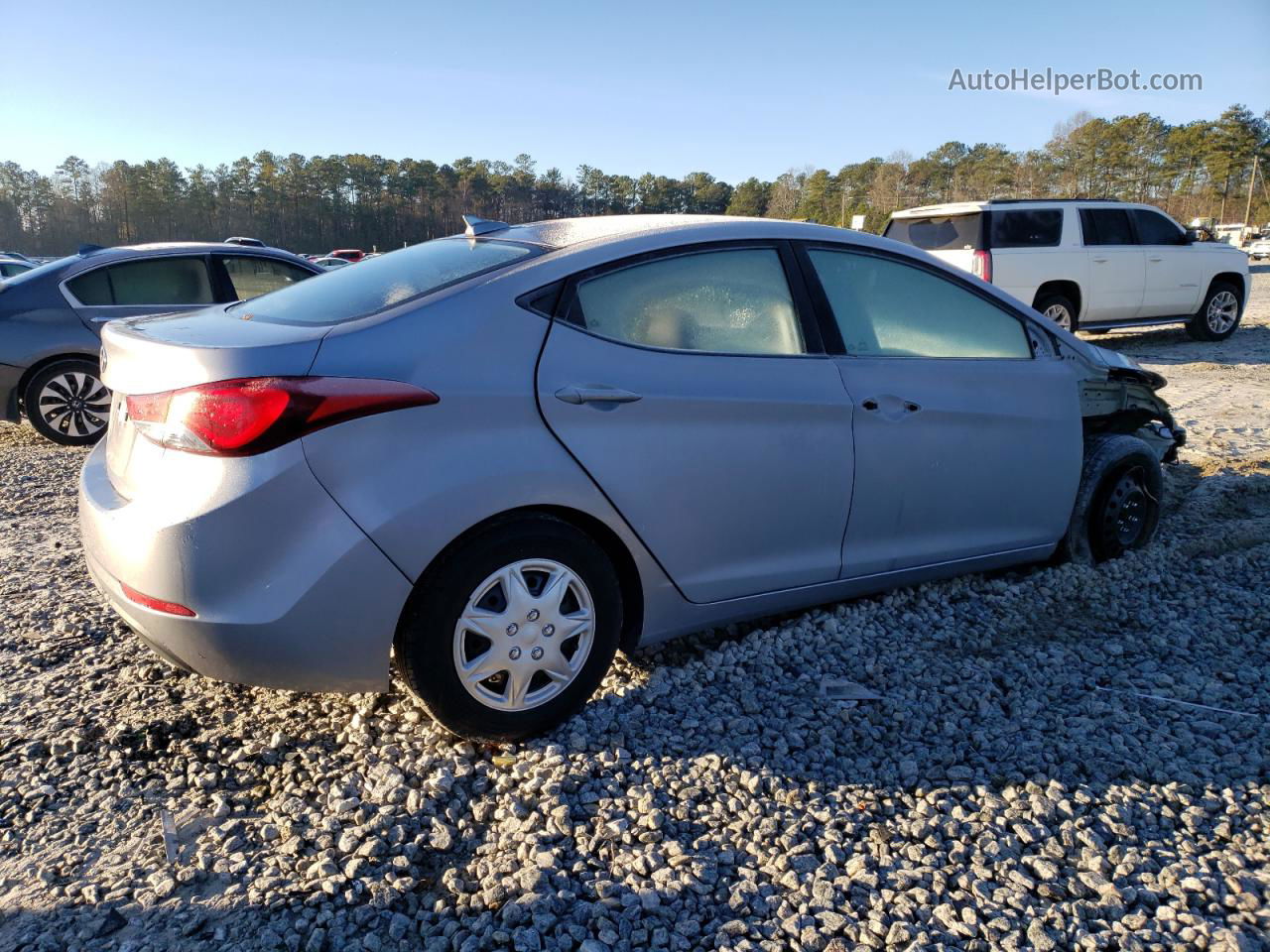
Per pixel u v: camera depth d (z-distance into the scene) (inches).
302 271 326.0
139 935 81.2
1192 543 183.0
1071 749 109.3
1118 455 169.9
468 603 103.5
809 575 132.3
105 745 110.9
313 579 95.3
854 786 102.3
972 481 147.0
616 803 98.9
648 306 119.3
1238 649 139.7
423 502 98.7
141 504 98.6
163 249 301.4
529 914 82.3
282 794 101.6
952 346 149.0
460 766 104.7
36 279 285.0
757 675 128.3
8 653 135.3
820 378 129.9
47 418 285.7
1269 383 382.9
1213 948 77.9
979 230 451.8
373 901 84.9
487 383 104.3
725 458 120.5
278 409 94.1
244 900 85.4
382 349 101.1
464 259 121.8
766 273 130.5
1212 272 514.9
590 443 110.0
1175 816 96.7
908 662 133.1
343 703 120.2
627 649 122.3
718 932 81.0
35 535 193.8
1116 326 490.0
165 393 98.2
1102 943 79.2
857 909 84.0
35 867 90.1
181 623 96.8
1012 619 149.9
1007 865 89.1
